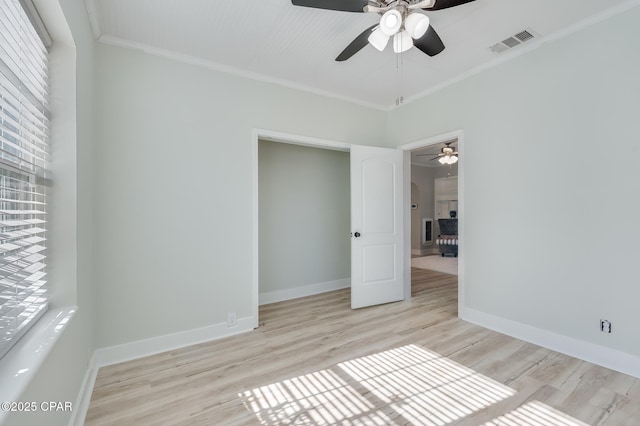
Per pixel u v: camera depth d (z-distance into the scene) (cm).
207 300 266
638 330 196
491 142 280
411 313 329
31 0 122
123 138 232
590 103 217
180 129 256
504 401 174
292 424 157
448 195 834
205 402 176
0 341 99
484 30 229
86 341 185
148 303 240
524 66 255
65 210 153
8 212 101
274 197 387
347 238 454
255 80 295
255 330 285
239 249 282
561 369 207
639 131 194
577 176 224
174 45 244
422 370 209
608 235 208
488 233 283
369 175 354
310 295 411
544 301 243
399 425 155
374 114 383
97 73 223
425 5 168
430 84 325
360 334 273
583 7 203
